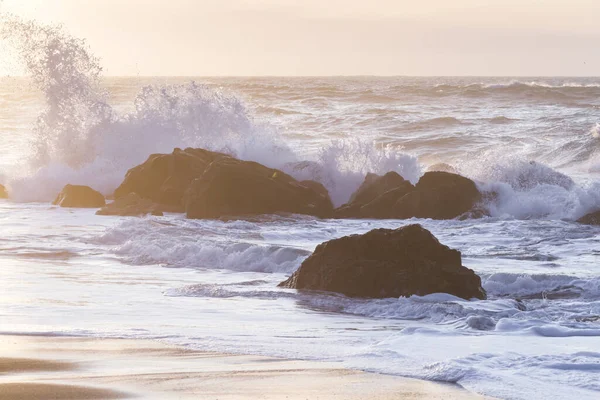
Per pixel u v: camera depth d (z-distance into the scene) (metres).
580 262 24.45
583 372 11.04
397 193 37.09
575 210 34.84
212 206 36.06
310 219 35.31
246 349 12.79
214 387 10.39
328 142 67.00
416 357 12.09
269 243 27.48
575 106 107.69
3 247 26.59
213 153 43.00
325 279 19.47
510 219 34.69
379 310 17.14
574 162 58.31
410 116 92.38
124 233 28.06
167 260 24.48
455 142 68.00
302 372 11.26
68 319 15.41
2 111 90.75
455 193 36.34
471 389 10.31
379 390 10.30
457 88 145.12
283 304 17.84
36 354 12.31
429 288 18.75
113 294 18.80
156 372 11.20
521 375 10.91
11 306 16.80
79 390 10.15
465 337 13.70
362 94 138.50
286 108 108.81
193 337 13.74
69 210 38.09
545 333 14.12
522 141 67.75
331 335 14.29
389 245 19.41
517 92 129.50
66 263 23.80
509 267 23.42
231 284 20.39
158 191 39.91
